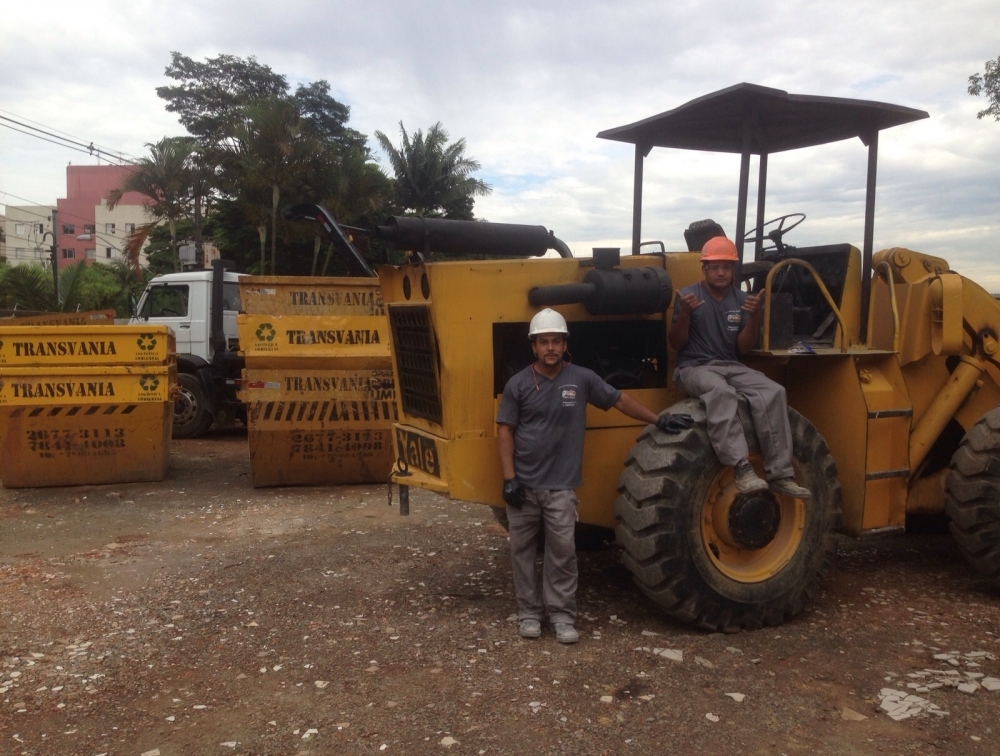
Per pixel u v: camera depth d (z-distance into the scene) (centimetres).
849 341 508
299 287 854
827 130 550
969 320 550
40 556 624
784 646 429
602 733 341
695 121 539
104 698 382
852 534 502
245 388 838
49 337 858
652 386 492
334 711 365
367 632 457
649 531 428
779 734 339
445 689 384
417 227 471
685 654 419
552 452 436
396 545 637
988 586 527
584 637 445
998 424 496
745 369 456
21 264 2633
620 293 448
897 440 510
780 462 439
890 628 454
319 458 862
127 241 3197
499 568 574
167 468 948
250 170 2575
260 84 3791
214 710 369
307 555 614
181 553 627
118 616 490
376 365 862
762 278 557
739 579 444
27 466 863
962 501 499
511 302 461
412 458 504
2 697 384
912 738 334
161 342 874
